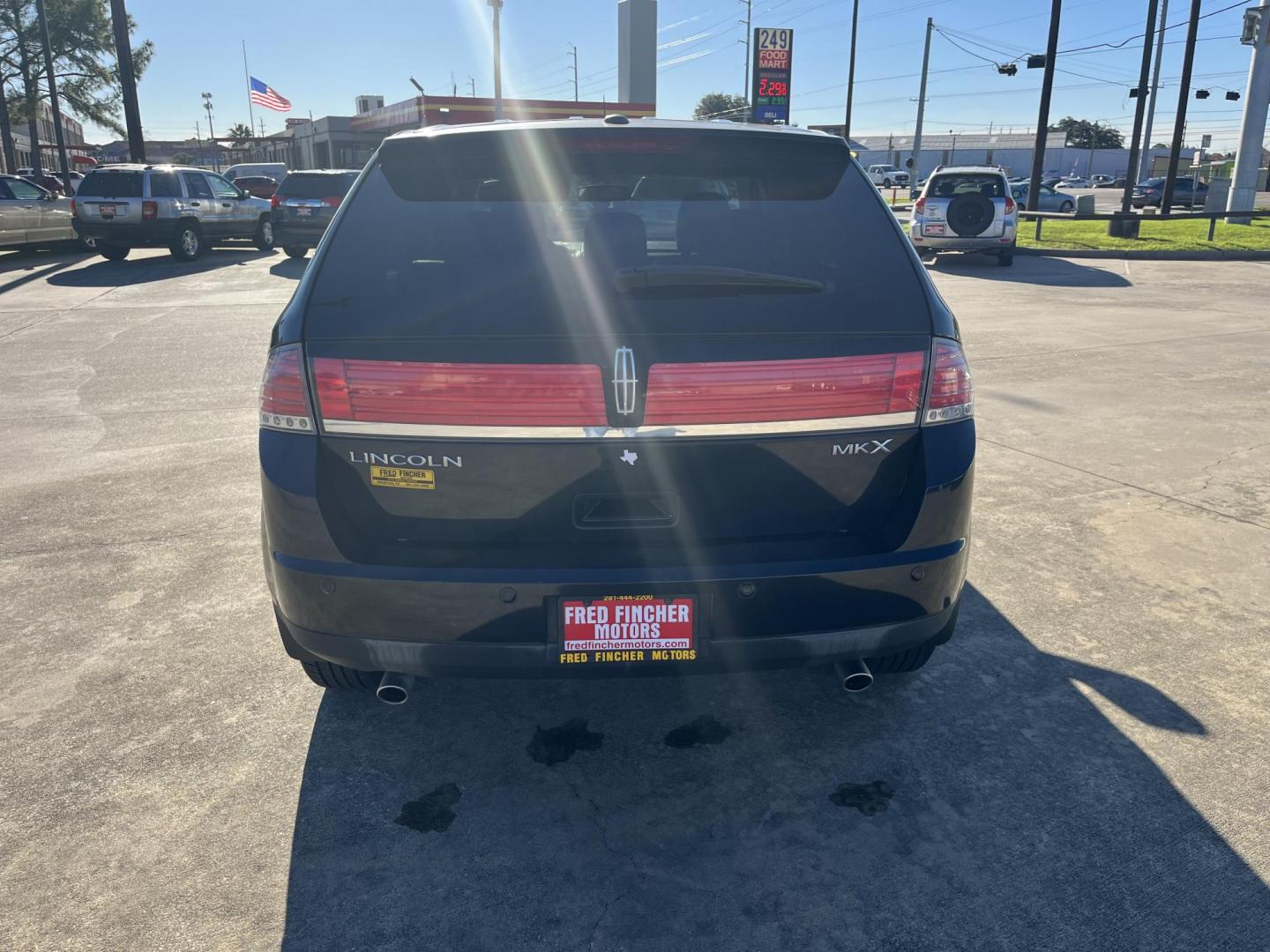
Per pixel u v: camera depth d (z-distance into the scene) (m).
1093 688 3.12
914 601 2.41
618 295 2.26
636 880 2.29
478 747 2.83
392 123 47.50
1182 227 24.09
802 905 2.21
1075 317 10.93
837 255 2.43
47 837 2.41
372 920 2.16
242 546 4.27
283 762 2.74
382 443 2.26
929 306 2.38
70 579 3.92
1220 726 2.89
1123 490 4.99
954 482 2.38
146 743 2.81
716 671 2.36
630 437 2.24
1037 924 2.14
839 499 2.37
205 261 18.42
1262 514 4.64
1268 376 7.72
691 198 2.57
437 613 2.28
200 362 8.51
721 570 2.27
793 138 2.71
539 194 2.57
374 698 3.07
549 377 2.21
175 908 2.18
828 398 2.29
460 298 2.27
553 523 2.30
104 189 17.38
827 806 2.55
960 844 2.40
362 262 2.38
